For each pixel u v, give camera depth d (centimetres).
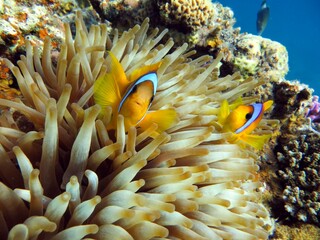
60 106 17
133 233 15
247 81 28
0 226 13
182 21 37
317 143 39
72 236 13
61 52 21
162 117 18
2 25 26
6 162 16
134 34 27
